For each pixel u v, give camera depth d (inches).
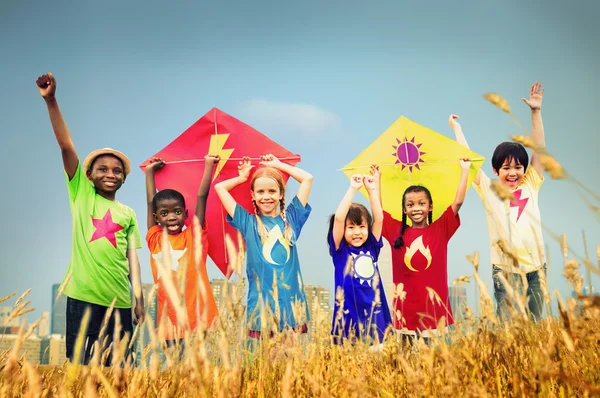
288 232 245.8
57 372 93.1
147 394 66.0
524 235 238.5
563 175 43.3
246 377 80.1
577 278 62.1
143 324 69.9
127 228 242.5
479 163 265.4
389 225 268.1
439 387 75.4
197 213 260.5
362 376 85.0
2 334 71.2
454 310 99.7
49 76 232.8
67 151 237.9
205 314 60.8
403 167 275.7
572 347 63.5
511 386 77.8
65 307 224.4
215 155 269.9
